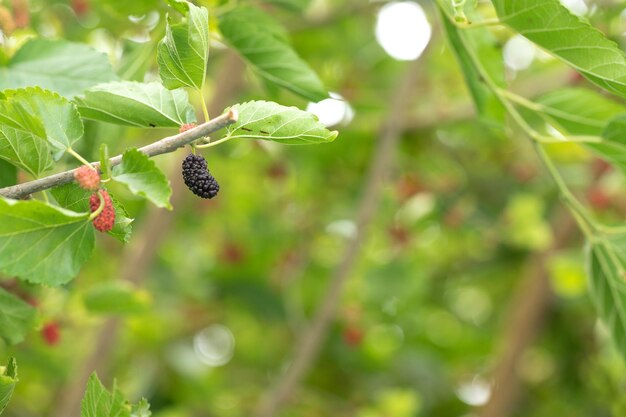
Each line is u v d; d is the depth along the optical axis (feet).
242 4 3.90
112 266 6.93
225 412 7.86
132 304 4.23
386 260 8.03
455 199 7.97
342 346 8.25
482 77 3.76
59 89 3.45
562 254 7.30
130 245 6.74
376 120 7.27
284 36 3.83
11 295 3.52
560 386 8.94
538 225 7.39
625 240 3.76
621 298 3.81
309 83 3.67
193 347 8.56
